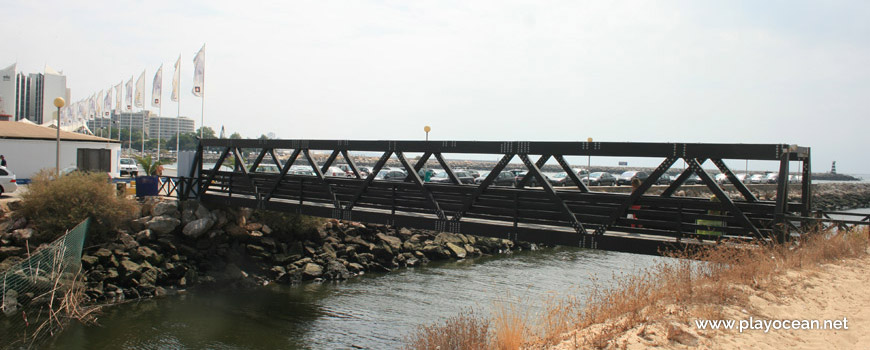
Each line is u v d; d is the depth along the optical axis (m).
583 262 24.75
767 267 9.01
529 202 12.27
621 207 11.06
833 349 6.29
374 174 15.34
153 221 19.47
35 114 162.62
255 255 21.08
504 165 12.72
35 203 17.91
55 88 148.38
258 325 14.97
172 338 13.74
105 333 13.82
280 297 17.95
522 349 7.57
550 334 7.77
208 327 14.70
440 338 8.99
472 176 46.97
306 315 15.96
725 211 10.77
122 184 20.64
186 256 19.66
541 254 27.55
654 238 10.88
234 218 21.61
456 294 18.34
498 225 12.72
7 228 17.53
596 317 8.27
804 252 10.19
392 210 14.93
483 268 23.38
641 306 8.23
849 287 8.77
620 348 6.43
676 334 6.70
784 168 9.67
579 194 11.61
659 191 47.69
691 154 10.38
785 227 9.78
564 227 13.01
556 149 11.80
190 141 156.25
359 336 14.14
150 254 18.41
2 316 14.05
